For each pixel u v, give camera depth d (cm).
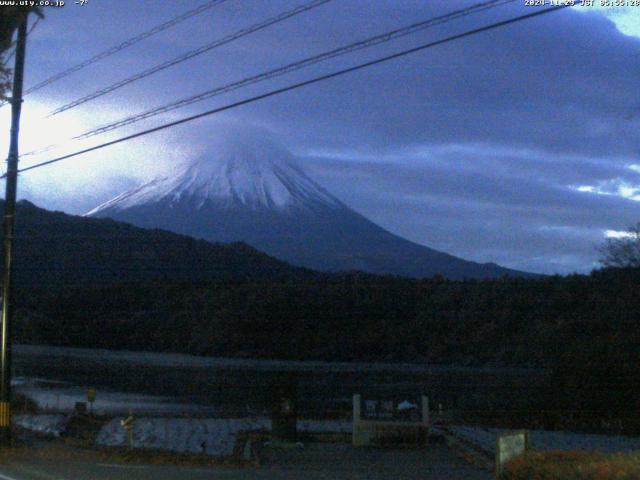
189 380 4162
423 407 2791
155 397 4025
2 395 2048
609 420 3084
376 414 2795
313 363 4378
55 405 3641
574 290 3950
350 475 1728
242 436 2619
